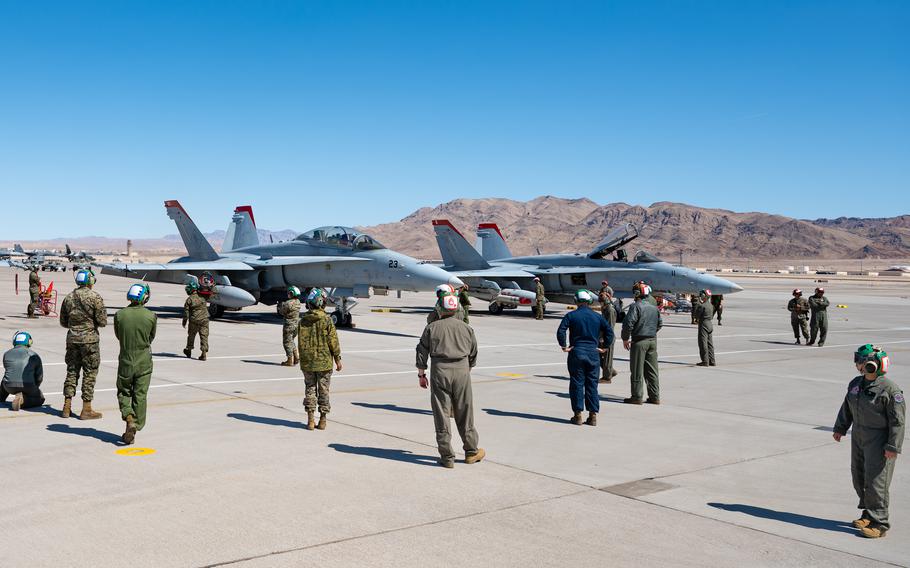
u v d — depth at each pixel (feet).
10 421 30.53
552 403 37.93
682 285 99.30
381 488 22.56
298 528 18.93
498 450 27.78
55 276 240.12
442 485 23.06
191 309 50.19
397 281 76.48
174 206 100.17
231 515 19.77
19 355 32.63
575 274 107.24
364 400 37.29
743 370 52.54
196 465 24.50
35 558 16.60
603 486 23.35
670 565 17.21
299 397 37.55
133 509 20.07
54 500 20.68
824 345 71.97
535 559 17.31
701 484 23.89
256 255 90.02
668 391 42.98
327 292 81.05
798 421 34.55
